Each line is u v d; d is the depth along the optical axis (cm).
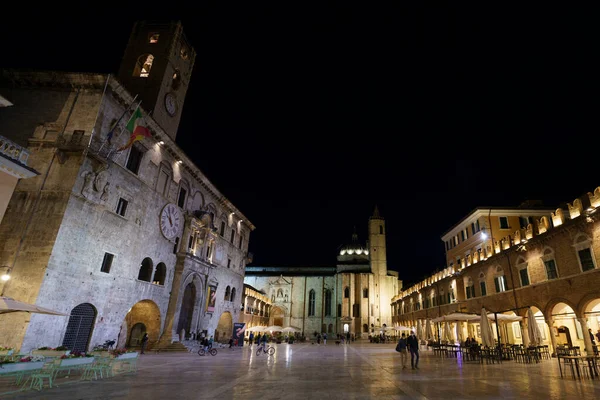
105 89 2609
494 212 4509
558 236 2625
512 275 3206
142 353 2864
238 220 5456
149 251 3166
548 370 1836
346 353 3391
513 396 1113
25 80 2653
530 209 4466
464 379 1502
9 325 1986
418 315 6122
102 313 2562
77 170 2381
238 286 5403
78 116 2550
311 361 2447
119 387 1261
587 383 1380
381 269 8819
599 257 2258
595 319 2792
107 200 2647
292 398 1077
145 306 3350
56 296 2184
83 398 1049
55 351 1766
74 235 2342
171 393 1147
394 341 7162
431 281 5541
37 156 2417
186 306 3888
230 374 1680
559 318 3019
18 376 1287
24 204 2294
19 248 2183
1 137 1691
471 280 4078
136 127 2673
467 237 4984
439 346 2961
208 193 4434
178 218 3666
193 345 3512
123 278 2800
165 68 3822
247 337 6531
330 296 9100
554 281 2636
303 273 9688
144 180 3116
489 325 2397
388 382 1420
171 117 3922
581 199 2442
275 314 9250
